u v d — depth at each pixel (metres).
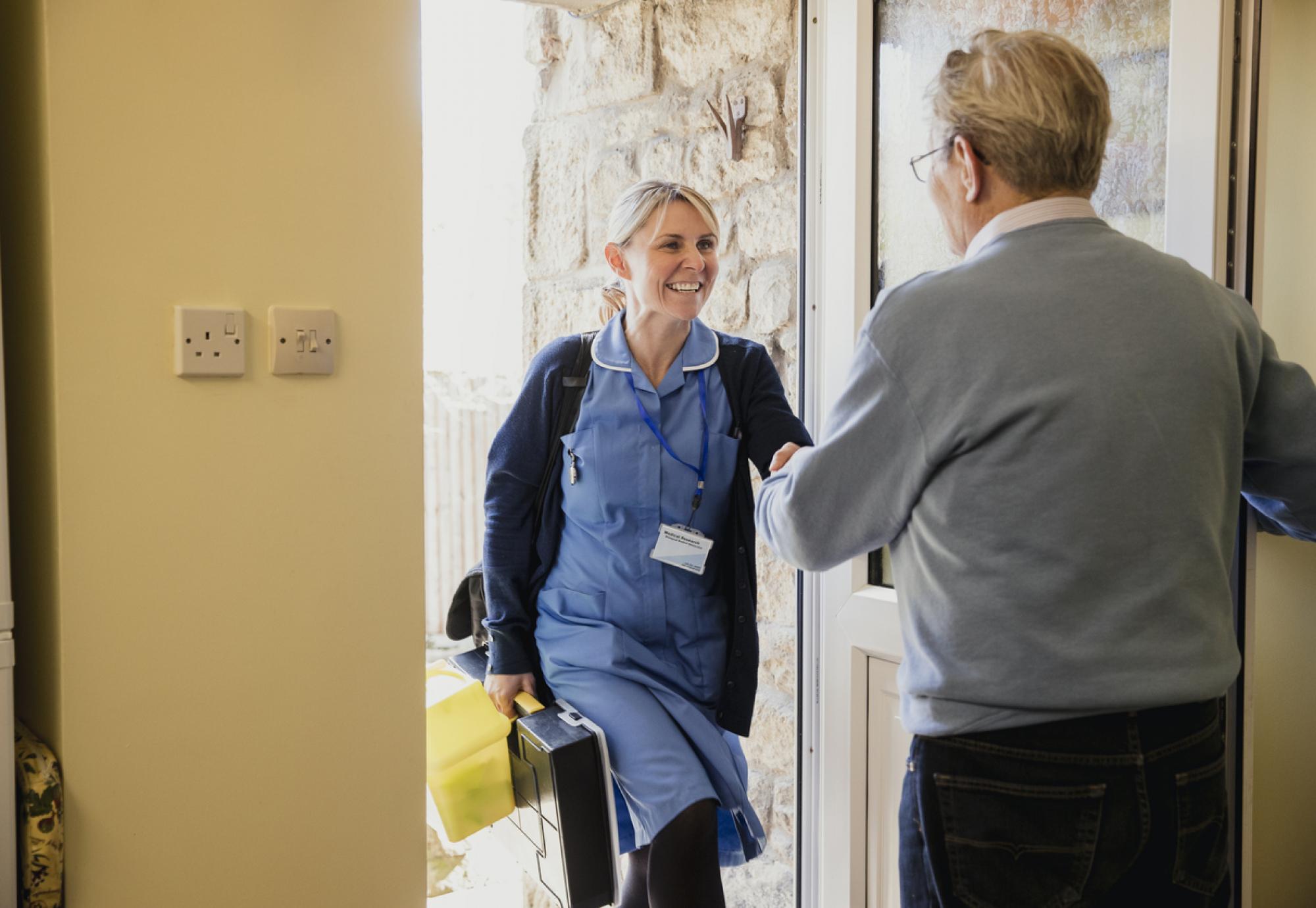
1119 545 1.21
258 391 1.57
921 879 1.34
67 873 1.46
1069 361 1.21
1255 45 1.55
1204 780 1.26
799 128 2.19
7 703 1.39
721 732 2.15
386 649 1.71
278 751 1.62
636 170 2.91
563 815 1.92
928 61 1.97
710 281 2.13
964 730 1.26
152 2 1.45
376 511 1.69
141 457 1.48
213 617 1.55
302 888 1.65
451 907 3.12
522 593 2.21
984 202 1.36
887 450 1.31
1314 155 1.74
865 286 2.08
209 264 1.52
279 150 1.57
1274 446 1.38
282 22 1.56
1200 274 1.32
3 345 1.47
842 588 2.13
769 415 2.14
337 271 1.63
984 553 1.24
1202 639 1.23
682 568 2.11
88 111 1.41
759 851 2.14
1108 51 1.71
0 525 1.38
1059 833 1.23
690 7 2.71
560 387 2.14
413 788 1.75
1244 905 1.62
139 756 1.50
